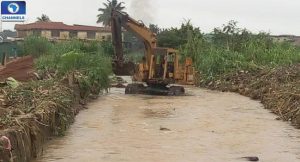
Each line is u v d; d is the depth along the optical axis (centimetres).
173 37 5197
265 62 3784
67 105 1579
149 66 2881
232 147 1307
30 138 1081
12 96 1348
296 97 1969
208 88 3588
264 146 1330
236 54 3838
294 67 3123
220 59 3753
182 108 2191
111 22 3112
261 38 4425
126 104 2317
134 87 2905
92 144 1302
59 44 4062
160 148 1268
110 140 1366
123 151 1221
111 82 3262
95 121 1725
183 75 2898
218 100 2616
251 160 1151
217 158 1166
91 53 3089
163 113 1991
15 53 3975
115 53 3322
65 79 2117
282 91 2242
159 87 2895
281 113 1948
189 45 4250
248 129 1616
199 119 1831
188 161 1126
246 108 2244
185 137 1438
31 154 1080
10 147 878
